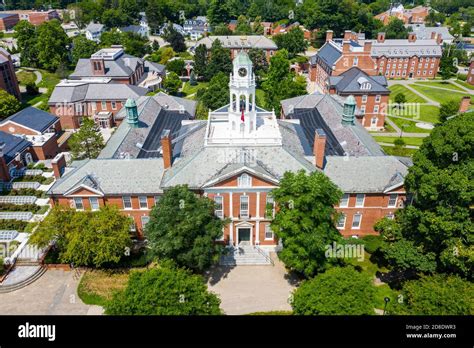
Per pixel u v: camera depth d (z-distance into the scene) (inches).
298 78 4899.1
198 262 1863.9
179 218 1854.1
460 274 1768.0
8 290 2017.7
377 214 2289.6
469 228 1681.8
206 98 3927.2
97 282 2053.4
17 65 6146.7
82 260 1998.0
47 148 3339.1
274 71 4478.3
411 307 1569.9
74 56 6245.1
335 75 4879.4
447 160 1766.7
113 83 4660.4
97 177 2251.5
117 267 2155.5
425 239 1839.3
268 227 2229.3
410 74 6245.1
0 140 3073.3
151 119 3157.0
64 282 2073.1
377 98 4067.4
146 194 2202.3
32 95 5103.3
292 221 1824.6
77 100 4192.9
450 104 3956.7
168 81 5054.1
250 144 2201.0
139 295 1461.6
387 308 1775.3
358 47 4901.6
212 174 2137.1
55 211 2079.2
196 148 2324.1
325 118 3161.9
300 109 3464.6
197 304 1497.3
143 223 2315.5
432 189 1688.0
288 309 1867.6
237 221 2202.3
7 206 2647.6
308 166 2201.0
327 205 1879.9
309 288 1585.9
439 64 6299.2
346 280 1546.5
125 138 2731.3
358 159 2310.5
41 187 2896.2
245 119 2326.5
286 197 1845.5
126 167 2287.2
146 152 2699.3
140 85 5022.1
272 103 3924.7
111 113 4259.4
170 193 1931.6
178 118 3336.6
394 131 4092.0
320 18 7524.6
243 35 6594.5
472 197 1626.5
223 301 1916.8
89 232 1982.0
